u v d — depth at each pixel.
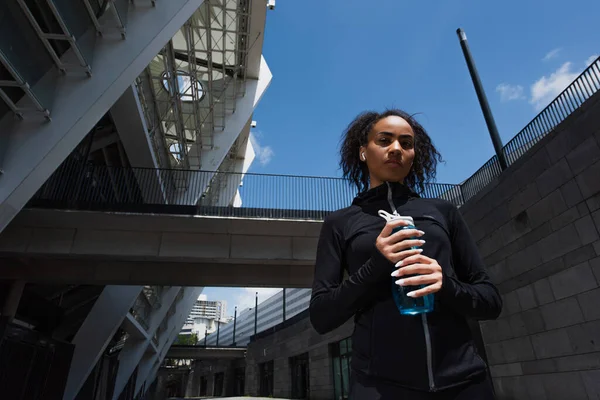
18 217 12.52
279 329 36.31
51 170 8.56
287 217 13.86
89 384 19.31
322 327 1.27
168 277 15.95
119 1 9.27
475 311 1.13
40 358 14.23
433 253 1.27
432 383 1.06
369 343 1.16
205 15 17.50
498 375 11.02
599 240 8.16
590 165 8.41
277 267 16.89
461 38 15.54
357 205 1.50
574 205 8.81
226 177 20.45
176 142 23.03
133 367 26.58
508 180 11.06
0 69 7.34
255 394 39.62
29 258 14.67
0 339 11.80
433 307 1.11
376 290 1.21
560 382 8.92
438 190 14.09
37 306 17.02
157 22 9.69
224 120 22.09
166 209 13.02
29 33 7.53
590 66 8.79
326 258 1.42
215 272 16.47
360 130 1.98
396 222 1.10
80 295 20.55
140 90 15.38
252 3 17.25
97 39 9.20
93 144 15.56
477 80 14.37
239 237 14.60
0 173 7.75
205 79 22.16
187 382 67.00
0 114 7.96
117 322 18.20
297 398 31.08
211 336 117.56
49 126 8.30
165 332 36.09
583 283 8.48
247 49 19.91
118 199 14.20
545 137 9.71
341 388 24.36
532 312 9.94
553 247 9.39
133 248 13.64
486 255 11.93
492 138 12.91
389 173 1.49
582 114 8.62
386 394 1.09
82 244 13.28
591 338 8.20
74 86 8.72
